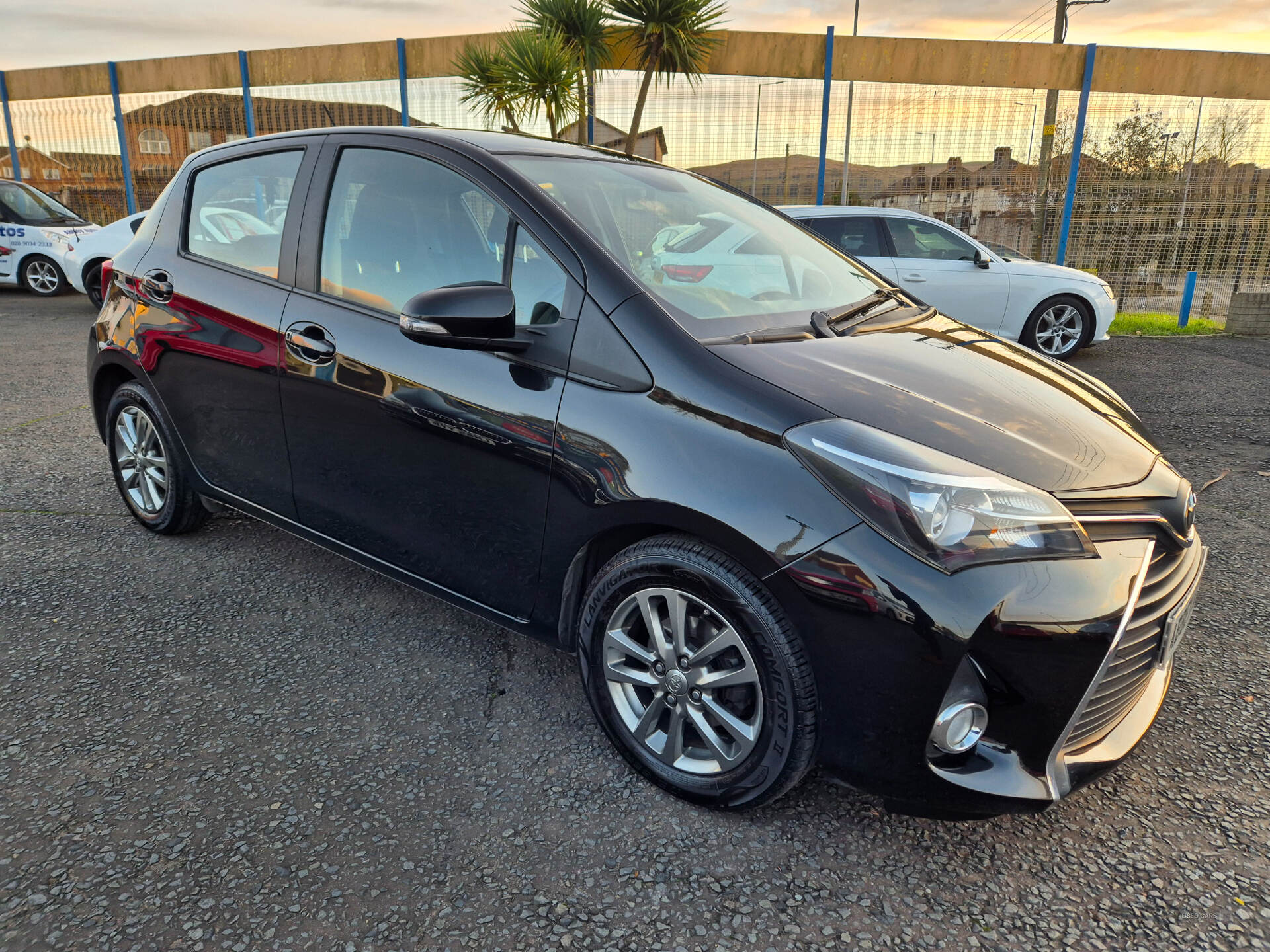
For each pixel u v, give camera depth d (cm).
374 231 246
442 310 194
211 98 1251
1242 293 962
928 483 165
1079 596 165
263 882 171
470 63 1059
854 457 170
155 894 167
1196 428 552
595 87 1060
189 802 194
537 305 212
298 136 277
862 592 165
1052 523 169
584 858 182
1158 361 802
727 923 166
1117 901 174
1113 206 1080
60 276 1120
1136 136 1063
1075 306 789
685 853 184
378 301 242
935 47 1044
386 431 234
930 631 162
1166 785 210
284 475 271
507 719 231
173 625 275
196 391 291
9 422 513
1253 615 298
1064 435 196
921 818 187
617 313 200
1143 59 1046
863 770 175
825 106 1055
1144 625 178
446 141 243
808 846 188
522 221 219
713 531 178
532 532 210
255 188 282
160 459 326
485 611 231
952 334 259
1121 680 182
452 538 229
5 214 1113
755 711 185
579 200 231
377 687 244
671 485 182
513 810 196
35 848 177
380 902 167
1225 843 191
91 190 1352
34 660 251
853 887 176
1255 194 1057
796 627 173
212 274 286
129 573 311
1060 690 167
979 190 1080
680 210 260
